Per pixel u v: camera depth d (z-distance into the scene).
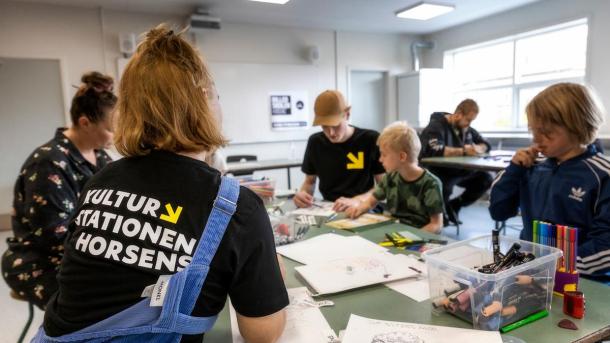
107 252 0.57
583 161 1.17
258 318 0.62
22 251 1.36
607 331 0.72
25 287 1.33
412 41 6.57
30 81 4.31
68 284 0.58
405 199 1.76
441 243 1.23
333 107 2.03
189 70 0.64
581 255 1.06
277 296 0.63
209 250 0.57
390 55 6.47
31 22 4.27
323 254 1.17
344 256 1.14
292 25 5.62
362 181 2.16
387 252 1.16
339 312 0.83
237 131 5.43
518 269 0.74
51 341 0.57
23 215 1.36
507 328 0.73
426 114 6.15
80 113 1.44
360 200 1.86
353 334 0.72
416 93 6.14
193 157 0.66
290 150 5.86
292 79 5.74
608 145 3.92
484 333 0.70
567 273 0.84
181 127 0.63
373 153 2.15
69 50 4.46
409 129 1.73
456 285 0.77
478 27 5.67
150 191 0.60
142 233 0.57
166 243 0.56
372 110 6.59
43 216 1.30
